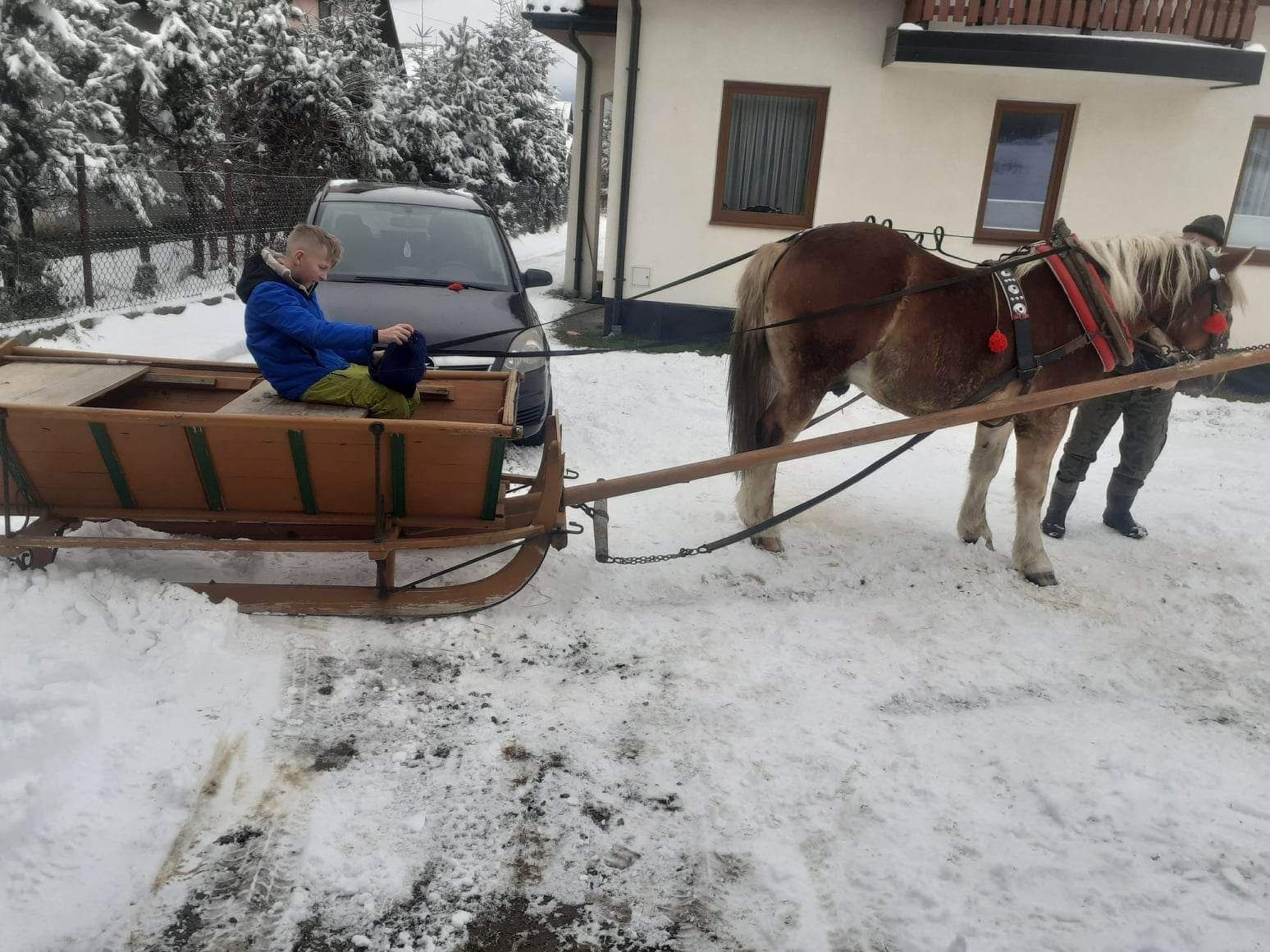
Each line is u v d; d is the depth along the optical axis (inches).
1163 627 184.4
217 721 126.0
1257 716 152.5
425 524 155.0
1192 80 375.6
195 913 95.8
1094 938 99.1
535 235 1272.1
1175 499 267.6
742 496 207.3
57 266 402.0
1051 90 405.4
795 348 192.2
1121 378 173.0
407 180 834.2
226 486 145.9
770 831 114.7
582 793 119.6
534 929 98.2
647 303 446.9
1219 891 107.0
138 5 525.7
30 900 94.1
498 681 144.7
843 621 175.8
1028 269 197.2
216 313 448.5
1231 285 200.2
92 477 143.7
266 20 625.9
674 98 416.2
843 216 426.6
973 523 217.5
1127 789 125.8
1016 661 165.3
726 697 145.2
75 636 133.4
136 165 474.3
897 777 127.2
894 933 99.7
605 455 275.4
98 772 112.0
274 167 641.6
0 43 362.6
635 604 177.0
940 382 191.5
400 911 98.9
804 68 408.2
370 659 146.7
